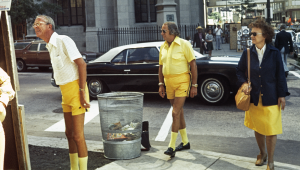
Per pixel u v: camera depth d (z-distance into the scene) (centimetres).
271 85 370
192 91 448
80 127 354
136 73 855
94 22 2678
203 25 3036
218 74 784
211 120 679
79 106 349
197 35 2003
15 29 3120
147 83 848
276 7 7894
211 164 404
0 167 252
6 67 309
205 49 2012
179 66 440
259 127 377
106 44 2714
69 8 2884
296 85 1041
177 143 543
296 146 504
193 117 710
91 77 921
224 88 786
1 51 308
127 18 2667
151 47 860
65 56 343
